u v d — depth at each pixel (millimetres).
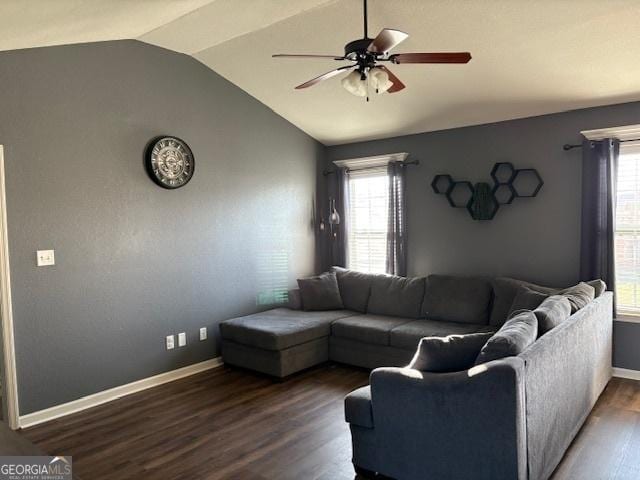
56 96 3748
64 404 3803
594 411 3564
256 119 5434
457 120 5059
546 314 2877
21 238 3549
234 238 5203
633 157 4230
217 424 3518
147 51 4371
